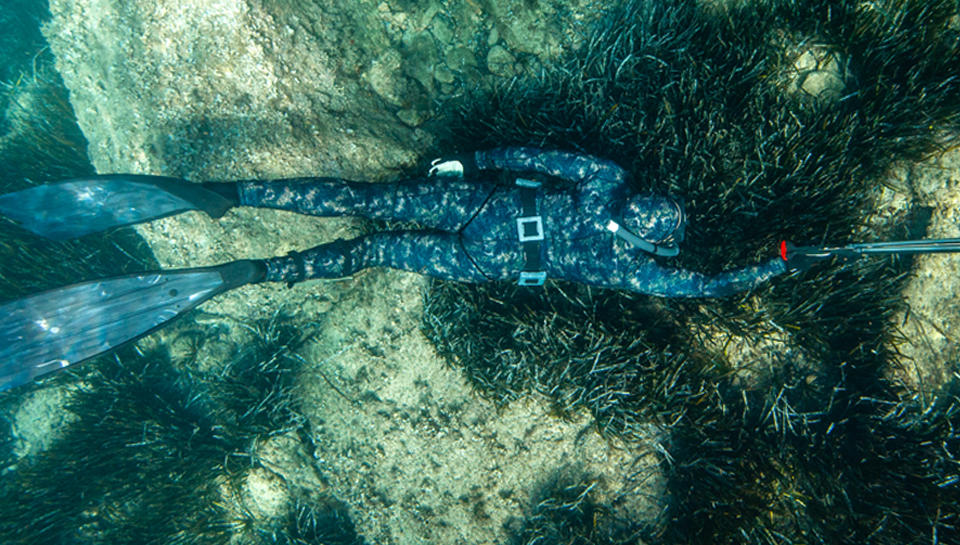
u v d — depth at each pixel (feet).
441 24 7.90
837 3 7.19
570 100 7.63
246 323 8.86
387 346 8.32
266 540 9.06
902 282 7.35
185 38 6.93
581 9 7.88
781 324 7.23
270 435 8.57
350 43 7.51
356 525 8.67
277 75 7.04
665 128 7.41
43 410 10.07
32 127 9.78
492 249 6.64
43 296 6.05
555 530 7.64
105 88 7.53
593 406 7.54
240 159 7.23
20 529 9.09
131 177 6.16
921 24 6.94
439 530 8.24
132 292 6.19
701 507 7.18
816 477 7.05
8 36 10.29
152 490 9.04
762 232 7.27
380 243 7.04
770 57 7.31
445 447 8.11
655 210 5.85
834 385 7.39
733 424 7.30
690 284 6.27
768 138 7.07
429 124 7.97
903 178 7.32
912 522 6.70
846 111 7.19
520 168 6.84
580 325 7.64
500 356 7.77
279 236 7.93
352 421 8.46
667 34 7.37
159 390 9.34
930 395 7.28
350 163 7.51
